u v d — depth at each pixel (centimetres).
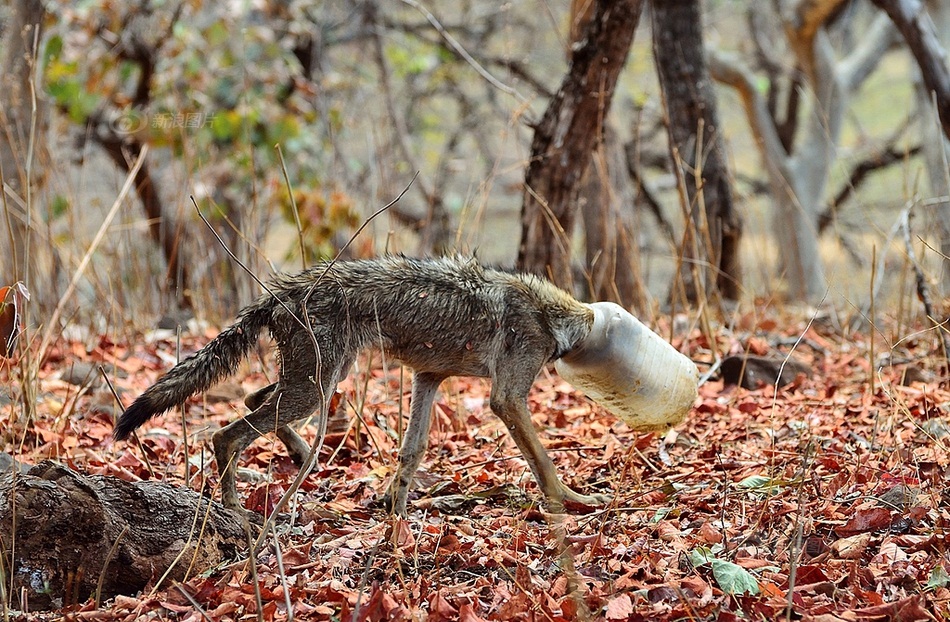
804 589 600
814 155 2778
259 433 729
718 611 578
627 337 792
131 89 2461
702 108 1580
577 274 1950
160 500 648
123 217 1554
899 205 2988
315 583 624
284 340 738
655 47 1590
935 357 1144
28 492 605
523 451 764
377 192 1775
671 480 823
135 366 1180
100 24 2147
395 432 966
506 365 770
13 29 1479
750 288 1488
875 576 610
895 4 1266
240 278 1511
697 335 1290
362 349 764
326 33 2556
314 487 825
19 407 968
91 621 577
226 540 665
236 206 2095
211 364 735
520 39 3073
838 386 1094
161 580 609
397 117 2528
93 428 962
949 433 859
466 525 740
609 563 648
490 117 2991
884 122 3966
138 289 1466
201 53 2020
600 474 867
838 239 1439
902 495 718
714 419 1002
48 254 1317
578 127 1234
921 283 1070
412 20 3047
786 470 814
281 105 2184
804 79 3052
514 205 3238
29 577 601
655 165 3014
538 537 715
